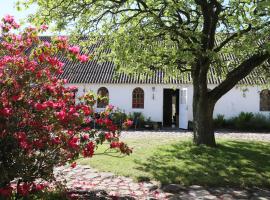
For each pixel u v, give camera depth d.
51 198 7.46
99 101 7.71
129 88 28.08
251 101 27.31
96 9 13.56
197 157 12.93
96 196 8.47
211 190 9.41
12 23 7.08
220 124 26.80
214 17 13.50
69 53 7.05
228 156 13.10
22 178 6.45
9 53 6.91
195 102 15.62
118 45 12.89
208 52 12.71
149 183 10.00
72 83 27.64
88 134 6.99
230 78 14.70
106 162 12.28
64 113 6.40
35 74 6.57
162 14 13.16
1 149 6.25
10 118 6.29
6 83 6.38
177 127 28.08
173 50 14.37
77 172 11.16
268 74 17.66
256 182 10.03
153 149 14.71
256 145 16.02
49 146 6.47
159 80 27.64
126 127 7.53
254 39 11.93
